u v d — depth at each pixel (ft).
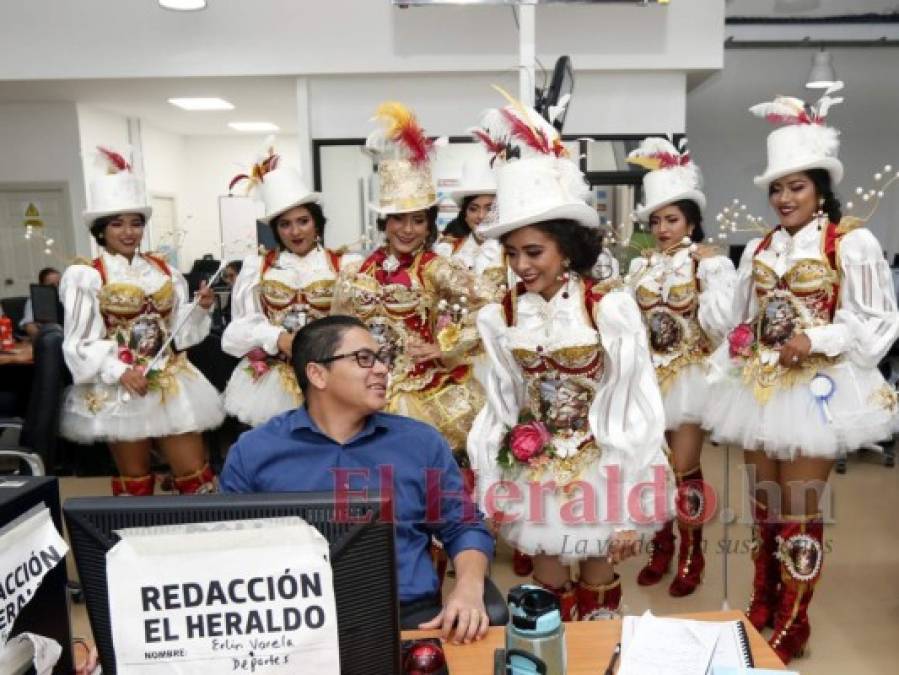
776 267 7.45
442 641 4.16
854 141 22.41
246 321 9.11
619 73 17.38
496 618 4.80
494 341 6.21
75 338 8.96
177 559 2.82
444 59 16.97
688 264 9.34
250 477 4.94
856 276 6.93
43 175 22.11
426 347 7.52
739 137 22.47
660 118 17.56
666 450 6.86
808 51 21.95
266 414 9.09
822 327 6.99
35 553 2.96
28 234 12.71
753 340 7.77
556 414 6.02
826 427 7.11
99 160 9.55
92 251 22.50
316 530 2.87
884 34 21.17
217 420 10.18
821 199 7.38
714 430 8.30
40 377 8.51
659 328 9.50
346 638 2.98
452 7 16.80
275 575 2.86
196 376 10.07
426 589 4.97
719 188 22.67
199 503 2.89
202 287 9.86
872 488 13.34
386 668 3.10
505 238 5.76
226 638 2.85
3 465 10.57
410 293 7.80
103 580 2.91
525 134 5.66
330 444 4.96
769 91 22.20
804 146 7.11
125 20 17.12
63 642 3.25
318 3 16.94
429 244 8.18
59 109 21.76
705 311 8.95
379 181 7.86
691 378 9.24
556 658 3.51
